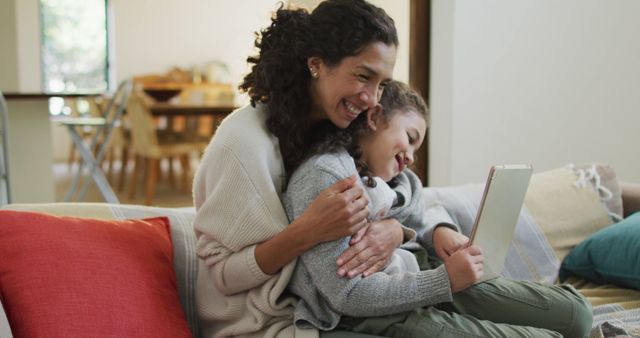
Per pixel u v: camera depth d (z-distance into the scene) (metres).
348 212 1.29
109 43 9.37
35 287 1.27
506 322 1.55
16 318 1.25
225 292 1.44
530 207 2.21
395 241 1.41
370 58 1.32
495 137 3.59
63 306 1.26
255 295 1.40
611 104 3.63
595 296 1.99
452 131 3.50
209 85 8.93
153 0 9.44
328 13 1.34
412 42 3.62
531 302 1.54
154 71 9.55
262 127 1.42
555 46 3.59
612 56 3.60
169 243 1.56
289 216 1.38
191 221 1.71
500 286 1.57
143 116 5.28
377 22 1.32
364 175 1.47
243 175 1.36
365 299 1.32
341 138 1.41
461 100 3.50
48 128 4.44
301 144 1.41
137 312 1.32
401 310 1.34
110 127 4.95
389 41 1.33
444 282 1.33
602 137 3.65
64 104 9.12
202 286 1.52
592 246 2.11
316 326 1.34
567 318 1.53
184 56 9.67
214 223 1.40
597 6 3.57
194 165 8.39
